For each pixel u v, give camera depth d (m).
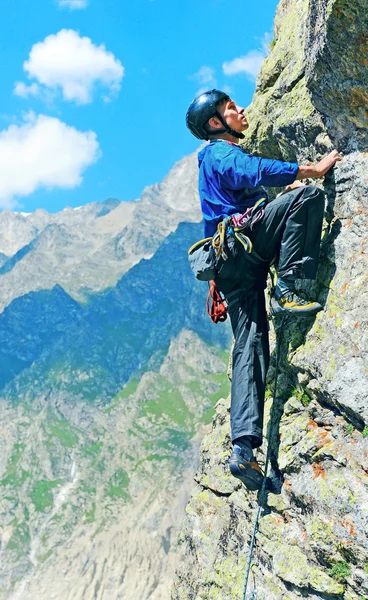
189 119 3.31
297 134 3.36
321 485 2.75
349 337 2.79
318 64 2.87
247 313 3.10
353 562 2.59
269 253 3.04
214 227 3.10
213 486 3.69
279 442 3.11
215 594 3.40
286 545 2.92
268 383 3.39
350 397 2.69
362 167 2.93
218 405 4.09
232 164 2.95
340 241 3.01
